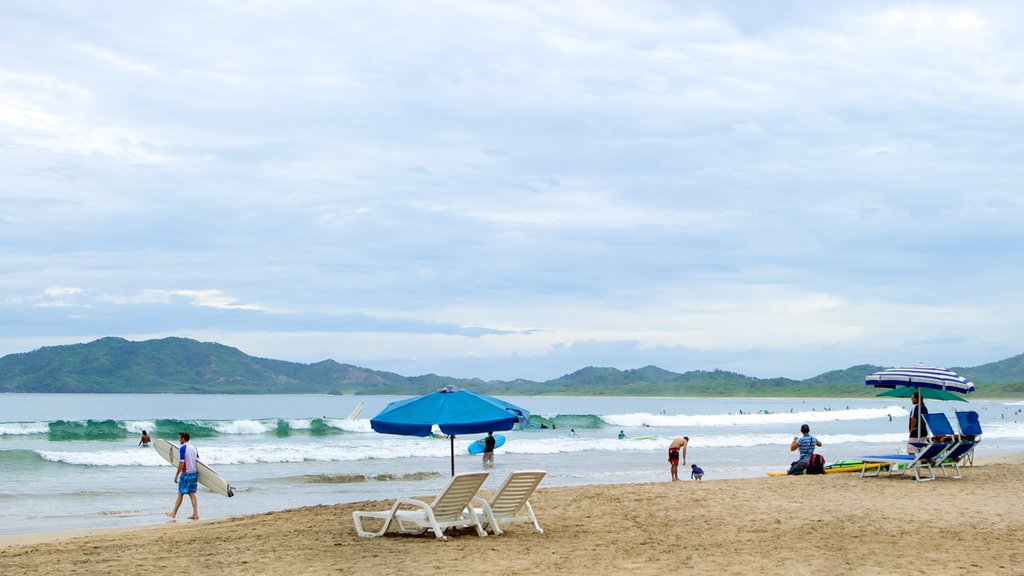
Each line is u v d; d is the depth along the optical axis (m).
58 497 21.67
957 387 17.36
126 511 19.09
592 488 17.36
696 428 68.44
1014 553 9.16
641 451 39.78
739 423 80.56
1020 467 21.11
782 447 42.91
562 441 46.06
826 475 19.94
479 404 11.45
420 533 11.45
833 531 10.92
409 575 8.46
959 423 17.41
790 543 10.02
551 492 16.61
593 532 11.43
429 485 25.12
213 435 50.00
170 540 12.11
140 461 32.25
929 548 9.52
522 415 11.56
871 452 37.47
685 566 8.63
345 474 27.98
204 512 19.06
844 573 8.08
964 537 10.30
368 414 132.38
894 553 9.19
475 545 10.37
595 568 8.63
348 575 8.58
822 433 59.72
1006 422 81.44
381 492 23.20
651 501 14.91
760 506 13.84
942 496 14.84
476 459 35.00
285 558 9.76
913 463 17.84
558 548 10.03
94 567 9.51
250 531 12.81
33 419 95.00
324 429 53.16
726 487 17.09
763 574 8.12
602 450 40.47
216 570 9.08
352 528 12.54
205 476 19.41
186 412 130.75
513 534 11.36
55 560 10.19
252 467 30.89
